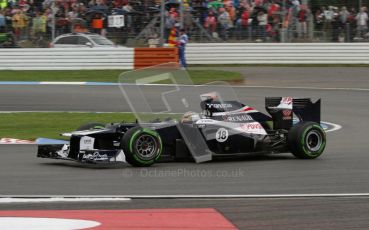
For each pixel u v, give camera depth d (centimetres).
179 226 1927
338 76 7888
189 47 9019
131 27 9038
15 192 2477
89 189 2539
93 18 9038
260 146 3312
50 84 7450
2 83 7488
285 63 8900
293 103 3475
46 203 2277
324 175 2898
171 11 9112
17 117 5203
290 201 2319
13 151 3684
